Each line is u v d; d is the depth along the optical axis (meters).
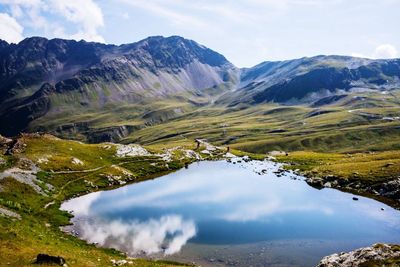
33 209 73.00
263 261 53.59
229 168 149.12
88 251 50.69
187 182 117.44
